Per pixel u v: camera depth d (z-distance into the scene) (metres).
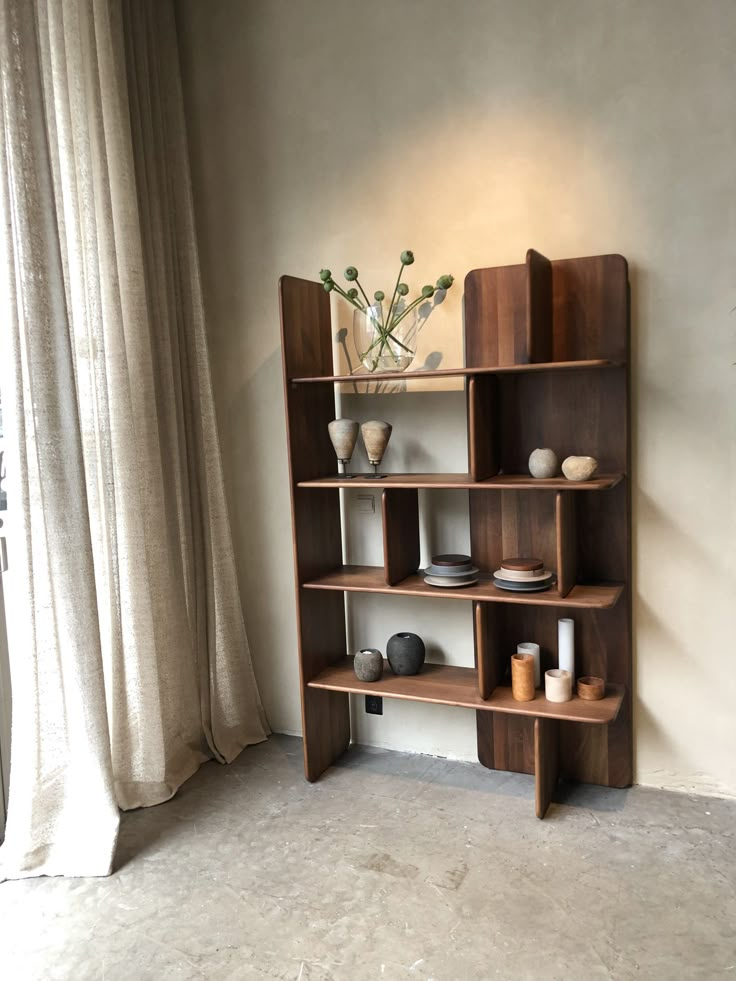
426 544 2.91
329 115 2.86
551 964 1.88
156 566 2.81
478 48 2.62
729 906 2.06
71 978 1.91
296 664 3.19
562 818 2.51
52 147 2.37
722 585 2.51
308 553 2.78
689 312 2.46
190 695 2.98
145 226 2.78
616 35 2.44
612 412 2.54
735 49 2.30
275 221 2.99
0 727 2.48
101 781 2.42
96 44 2.57
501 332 2.66
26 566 2.29
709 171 2.38
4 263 2.22
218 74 3.01
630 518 2.60
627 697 2.63
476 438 2.47
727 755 2.58
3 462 2.48
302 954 1.95
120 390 2.63
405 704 3.01
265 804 2.69
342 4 2.79
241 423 3.14
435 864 2.29
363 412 2.93
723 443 2.46
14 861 2.34
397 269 2.83
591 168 2.52
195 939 2.03
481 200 2.68
